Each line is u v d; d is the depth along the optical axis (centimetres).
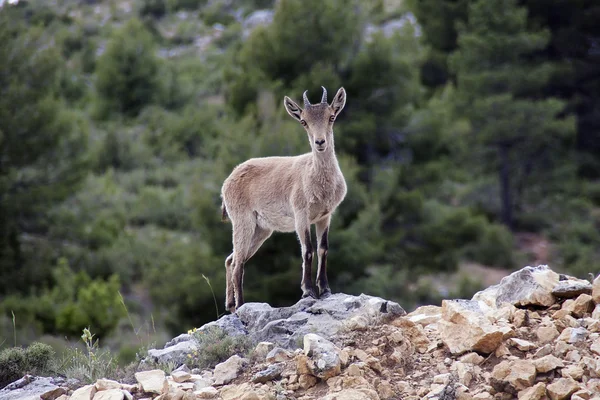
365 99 6600
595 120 9838
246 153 5147
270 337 1970
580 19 9594
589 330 1739
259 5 18400
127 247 6562
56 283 5734
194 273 4912
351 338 1836
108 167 9419
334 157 2219
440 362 1738
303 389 1680
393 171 6469
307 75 6397
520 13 8638
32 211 5997
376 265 5897
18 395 1831
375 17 7325
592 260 7550
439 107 7894
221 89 13162
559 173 9106
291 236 4741
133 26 11575
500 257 7462
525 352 1719
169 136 10231
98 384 1773
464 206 8769
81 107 11619
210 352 1948
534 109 8288
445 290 6600
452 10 9650
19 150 5922
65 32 15775
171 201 8088
